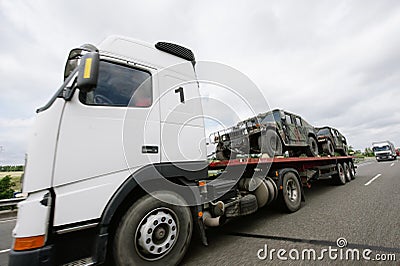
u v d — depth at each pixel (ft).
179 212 8.48
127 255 6.93
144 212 7.56
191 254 9.56
